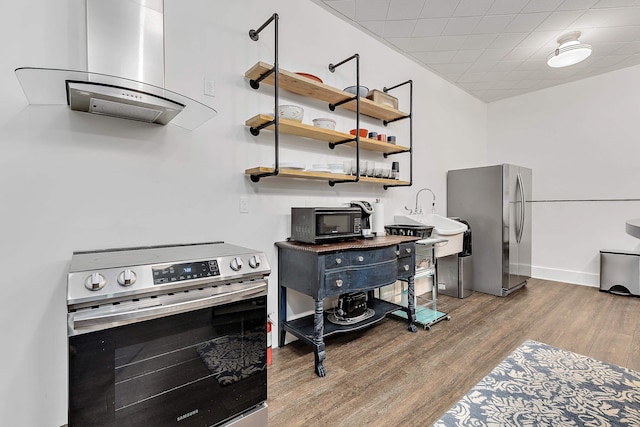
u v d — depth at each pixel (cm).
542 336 252
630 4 259
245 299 140
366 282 225
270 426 150
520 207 392
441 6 262
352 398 172
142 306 112
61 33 150
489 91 459
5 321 139
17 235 142
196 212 195
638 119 378
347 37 287
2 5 138
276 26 200
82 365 101
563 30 300
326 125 244
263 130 227
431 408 163
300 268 214
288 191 244
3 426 139
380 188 327
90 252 155
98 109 152
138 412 112
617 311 311
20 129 142
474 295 373
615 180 395
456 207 411
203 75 197
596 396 173
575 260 426
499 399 171
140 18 157
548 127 448
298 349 233
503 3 258
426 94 386
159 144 180
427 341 243
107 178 164
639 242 379
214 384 132
